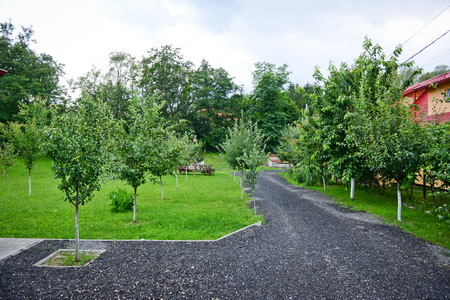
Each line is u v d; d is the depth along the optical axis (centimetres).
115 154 858
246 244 670
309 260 567
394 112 941
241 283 461
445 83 1391
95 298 406
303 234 755
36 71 3747
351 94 1283
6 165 1819
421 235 741
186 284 456
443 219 895
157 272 503
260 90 5059
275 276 489
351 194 1309
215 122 5222
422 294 427
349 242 688
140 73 4497
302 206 1163
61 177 559
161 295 418
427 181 967
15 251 614
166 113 4900
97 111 668
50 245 657
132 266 531
